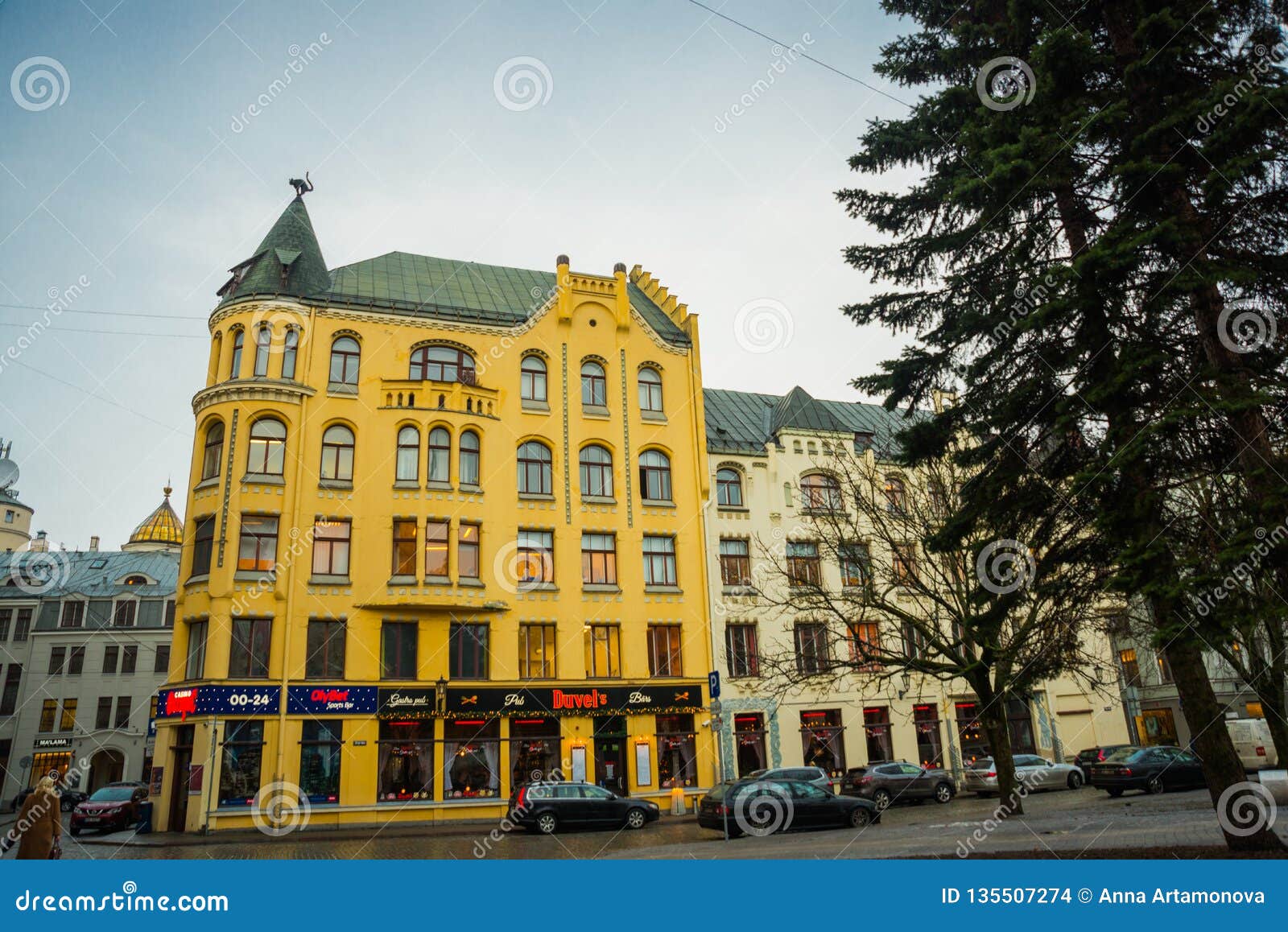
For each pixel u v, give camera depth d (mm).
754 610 36188
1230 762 11898
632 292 42500
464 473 33312
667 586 35500
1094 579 14305
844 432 40438
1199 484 15094
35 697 53594
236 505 29625
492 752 30938
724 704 34594
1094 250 11484
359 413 32156
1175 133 11859
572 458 35250
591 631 33812
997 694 20594
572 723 32188
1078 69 12312
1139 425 12266
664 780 33250
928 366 15438
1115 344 12352
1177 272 11766
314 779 28391
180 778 27953
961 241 14828
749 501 38000
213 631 28312
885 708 37469
